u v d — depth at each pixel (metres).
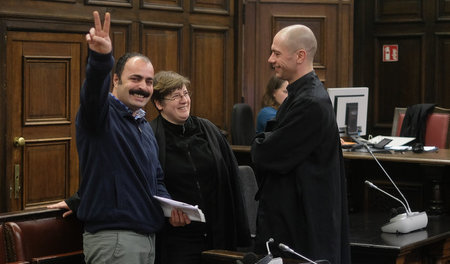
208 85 6.99
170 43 6.61
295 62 3.30
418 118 6.60
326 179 3.26
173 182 3.32
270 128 3.43
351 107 5.78
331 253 3.24
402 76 8.26
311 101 3.22
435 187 5.12
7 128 5.44
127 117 2.97
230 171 3.46
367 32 8.39
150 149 3.06
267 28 7.55
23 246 2.99
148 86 3.00
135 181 2.92
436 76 8.07
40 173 5.66
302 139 3.23
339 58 7.77
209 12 6.93
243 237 3.48
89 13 5.88
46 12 5.59
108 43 2.68
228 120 7.20
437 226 4.32
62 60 5.75
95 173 2.87
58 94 5.74
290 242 3.28
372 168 5.67
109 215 2.87
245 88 7.49
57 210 3.13
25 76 5.52
